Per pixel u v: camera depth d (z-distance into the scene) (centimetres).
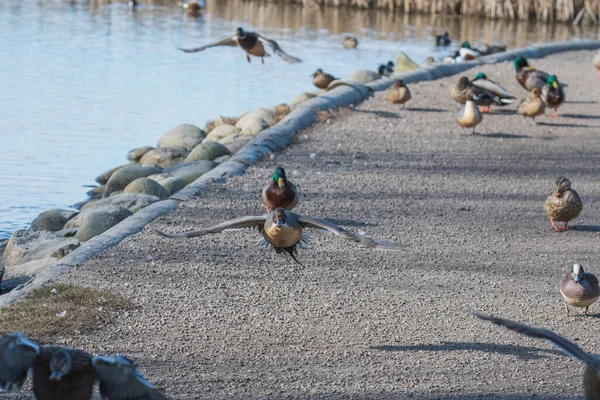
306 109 2105
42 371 573
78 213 1589
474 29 4547
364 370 863
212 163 1811
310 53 3653
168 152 2039
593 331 986
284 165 1694
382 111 2250
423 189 1579
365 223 1365
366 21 4697
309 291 1077
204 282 1088
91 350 881
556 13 4856
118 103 2669
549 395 819
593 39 4278
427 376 854
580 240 1336
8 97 2667
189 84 2997
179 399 780
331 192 1527
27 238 1357
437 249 1261
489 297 1083
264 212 1386
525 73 2539
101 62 3312
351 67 3356
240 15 4756
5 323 927
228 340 926
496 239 1322
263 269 1147
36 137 2247
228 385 817
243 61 3488
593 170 1767
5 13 4503
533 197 1566
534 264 1219
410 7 5044
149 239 1233
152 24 4322
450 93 2511
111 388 560
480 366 885
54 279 1062
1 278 1166
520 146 1947
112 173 1942
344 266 1173
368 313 1016
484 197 1551
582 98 2536
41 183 1895
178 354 885
